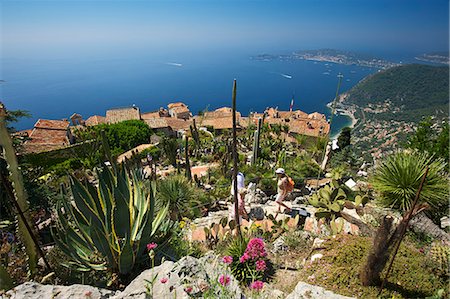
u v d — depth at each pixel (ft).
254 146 45.44
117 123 128.67
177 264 10.43
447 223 18.37
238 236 16.19
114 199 13.01
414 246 15.08
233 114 13.82
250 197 28.94
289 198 28.84
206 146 71.00
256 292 9.89
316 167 39.65
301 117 167.63
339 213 19.43
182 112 191.72
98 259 13.47
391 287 12.08
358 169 40.09
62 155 71.31
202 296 8.88
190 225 20.85
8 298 9.00
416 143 38.06
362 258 13.78
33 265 12.76
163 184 26.61
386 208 18.72
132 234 14.16
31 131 118.42
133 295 9.09
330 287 12.46
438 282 12.14
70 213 14.29
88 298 8.85
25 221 11.83
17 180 12.49
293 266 14.96
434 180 17.65
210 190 33.09
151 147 83.82
